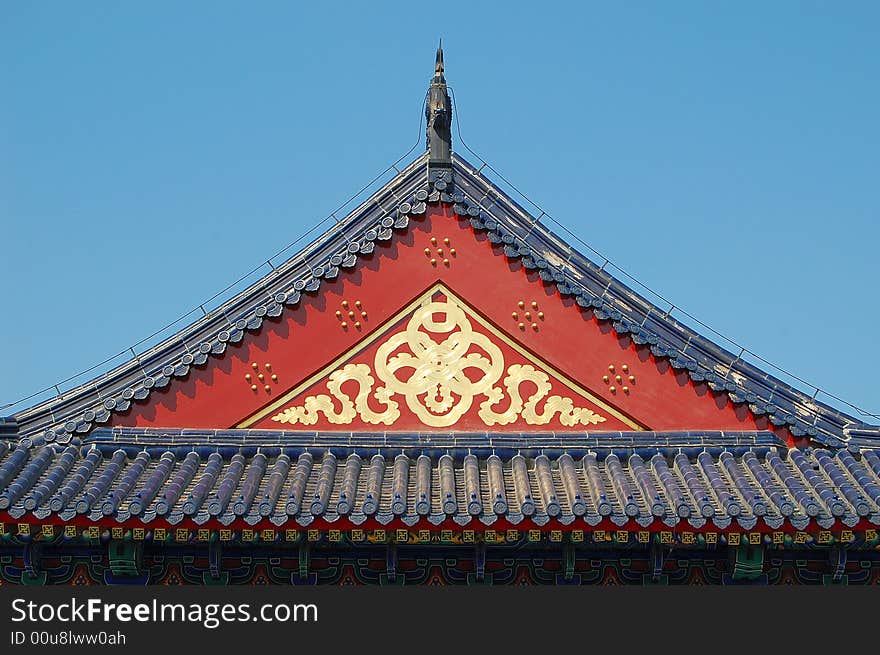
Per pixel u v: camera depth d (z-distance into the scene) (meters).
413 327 19.80
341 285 19.88
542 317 19.81
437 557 18.17
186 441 18.64
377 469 18.02
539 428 19.30
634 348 19.64
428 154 20.70
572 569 17.86
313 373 19.44
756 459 18.52
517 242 20.11
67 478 17.58
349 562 18.12
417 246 20.19
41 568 17.95
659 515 16.36
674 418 19.31
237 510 16.22
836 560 17.97
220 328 19.59
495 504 16.31
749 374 19.53
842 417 19.14
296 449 18.62
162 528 16.38
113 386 19.23
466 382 19.50
